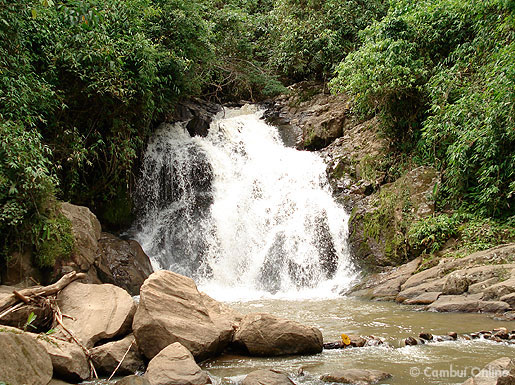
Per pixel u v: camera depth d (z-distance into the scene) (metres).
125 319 5.64
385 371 4.50
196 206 14.12
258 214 13.71
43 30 10.10
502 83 10.17
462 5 12.29
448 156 11.56
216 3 20.80
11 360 3.75
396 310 8.20
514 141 10.42
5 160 8.06
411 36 13.38
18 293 5.54
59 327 5.46
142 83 12.02
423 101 13.14
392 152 13.69
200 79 16.31
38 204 8.70
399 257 11.11
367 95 13.61
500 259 8.84
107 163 12.63
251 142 16.59
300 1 19.94
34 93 9.48
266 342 5.37
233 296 10.78
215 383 4.39
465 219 10.78
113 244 11.16
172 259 13.20
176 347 4.61
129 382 3.90
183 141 15.62
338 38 18.83
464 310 7.59
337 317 7.77
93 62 11.17
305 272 12.08
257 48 20.64
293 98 18.66
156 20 14.27
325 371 4.62
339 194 13.62
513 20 10.67
